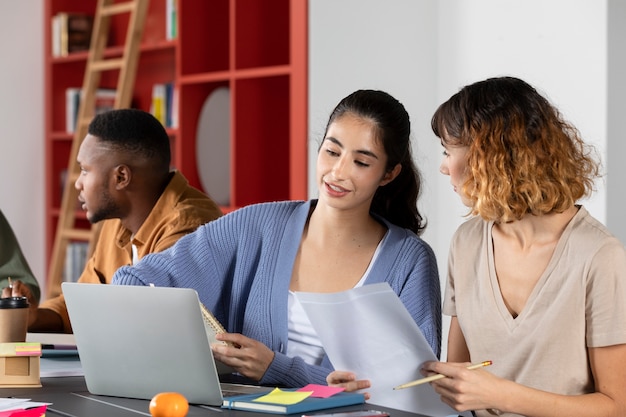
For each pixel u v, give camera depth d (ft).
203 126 17.84
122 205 9.81
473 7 15.07
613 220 13.21
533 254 6.62
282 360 7.07
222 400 6.18
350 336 6.47
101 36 19.83
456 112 6.63
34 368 6.93
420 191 8.41
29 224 21.31
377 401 6.58
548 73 13.93
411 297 7.75
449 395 6.14
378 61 15.65
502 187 6.31
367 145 7.59
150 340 6.31
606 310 6.28
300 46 15.56
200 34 18.06
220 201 18.13
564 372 6.44
